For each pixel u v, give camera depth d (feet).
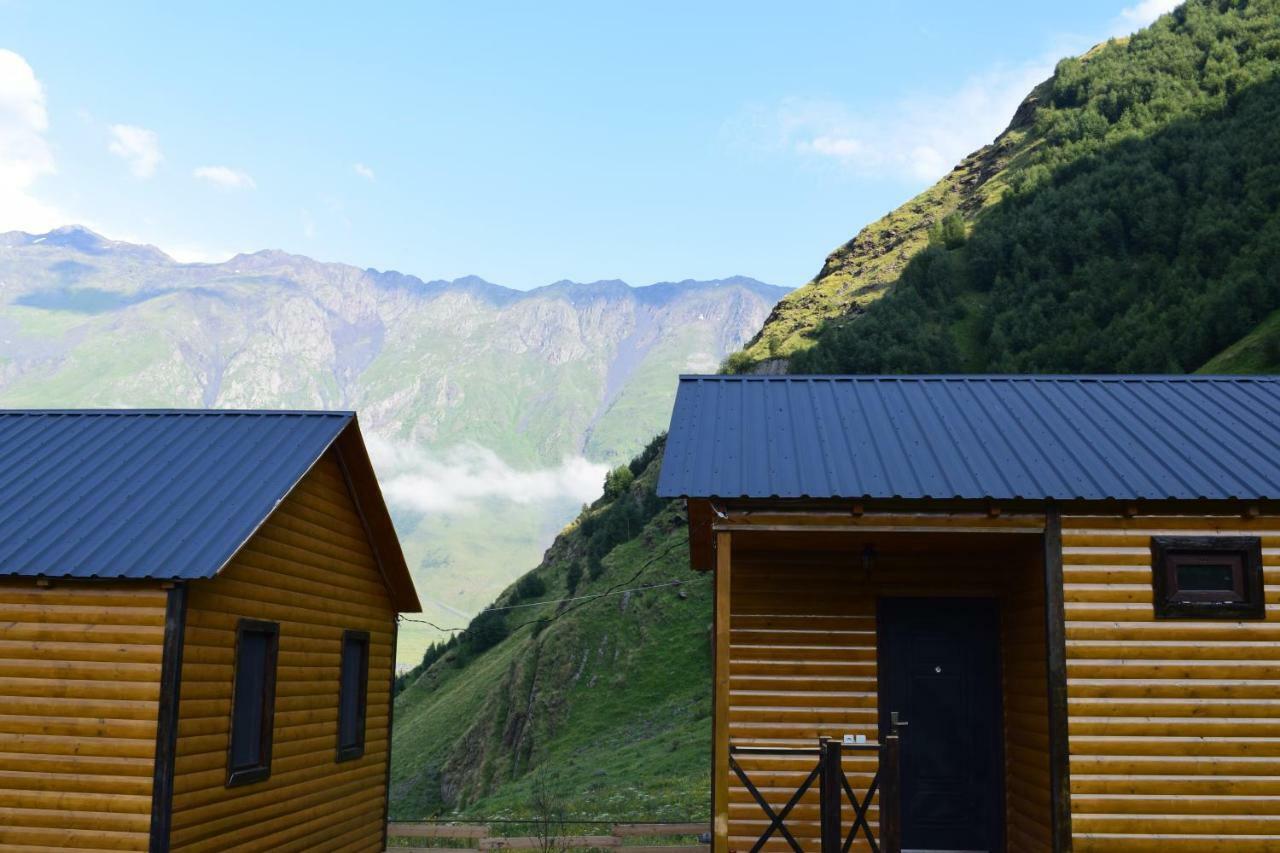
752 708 40.88
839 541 38.47
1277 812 32.99
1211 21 412.36
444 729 216.13
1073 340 256.32
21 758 33.78
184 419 46.11
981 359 279.69
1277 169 275.80
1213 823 32.94
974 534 35.78
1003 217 353.92
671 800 81.61
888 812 32.50
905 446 37.17
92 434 44.52
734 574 41.88
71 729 33.78
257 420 45.93
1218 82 364.17
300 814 43.70
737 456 36.17
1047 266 303.27
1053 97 444.14
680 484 33.88
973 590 41.39
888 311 311.27
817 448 37.01
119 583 34.22
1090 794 33.17
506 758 174.70
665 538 220.84
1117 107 395.55
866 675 41.09
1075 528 34.40
